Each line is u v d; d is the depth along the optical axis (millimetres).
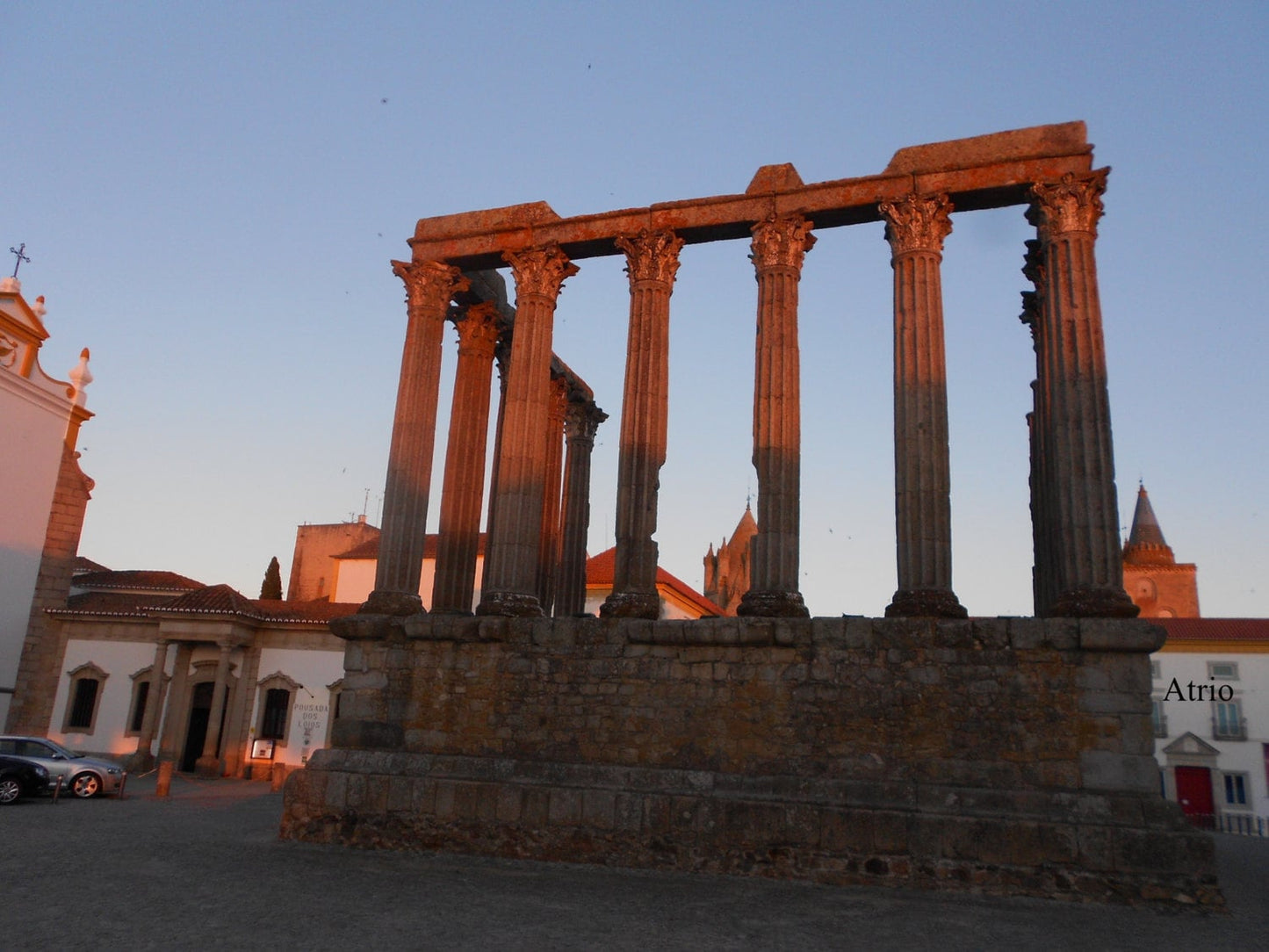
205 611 39719
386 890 14555
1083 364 17688
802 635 17562
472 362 25031
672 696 18172
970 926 13070
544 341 22203
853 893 15188
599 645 18891
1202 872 14656
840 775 16766
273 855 17562
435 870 16406
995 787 16047
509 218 22922
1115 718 15891
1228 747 49156
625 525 20125
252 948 10766
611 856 17141
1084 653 16266
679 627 18297
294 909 12875
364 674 20406
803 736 17172
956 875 15430
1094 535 17000
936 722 16594
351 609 42781
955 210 20078
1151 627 15922
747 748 17453
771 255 20281
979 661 16641
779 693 17531
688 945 11602
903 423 18641
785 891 15227
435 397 22969
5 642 39375
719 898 14547
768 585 18703
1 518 38812
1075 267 18094
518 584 20766
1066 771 15875
